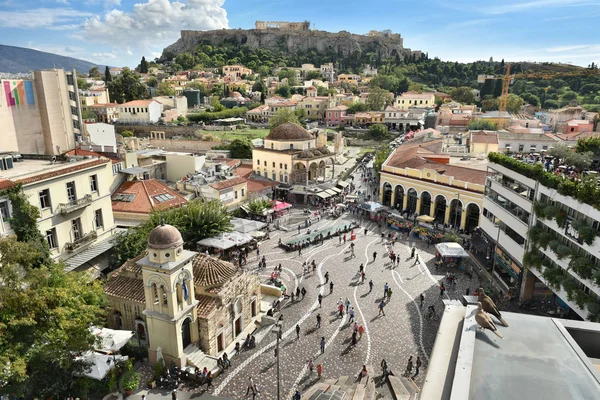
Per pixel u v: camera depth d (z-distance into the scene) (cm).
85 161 4631
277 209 7356
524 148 9769
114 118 17400
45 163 4806
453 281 4919
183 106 19575
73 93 9062
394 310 4338
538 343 946
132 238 4647
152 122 17238
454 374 841
